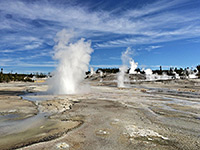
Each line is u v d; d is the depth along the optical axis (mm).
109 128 8781
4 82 80312
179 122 10273
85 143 6719
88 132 8109
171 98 23453
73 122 10016
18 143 6707
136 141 6980
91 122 9992
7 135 7695
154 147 6395
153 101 20047
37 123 9805
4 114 12195
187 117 11664
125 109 14453
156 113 12977
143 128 8859
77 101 19531
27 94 28172
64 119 10773
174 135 7824
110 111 13477
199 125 9656
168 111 13797
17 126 9203
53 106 15531
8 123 9844
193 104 17828
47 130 8438
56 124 9586
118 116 11664
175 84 61000
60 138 7277
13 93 29609
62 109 14234
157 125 9531
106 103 17938
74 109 14297
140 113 12852
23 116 11602
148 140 7117
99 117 11312
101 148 6234
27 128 8820
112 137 7426
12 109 14039
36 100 20094
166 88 46969
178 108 15289
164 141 7035
